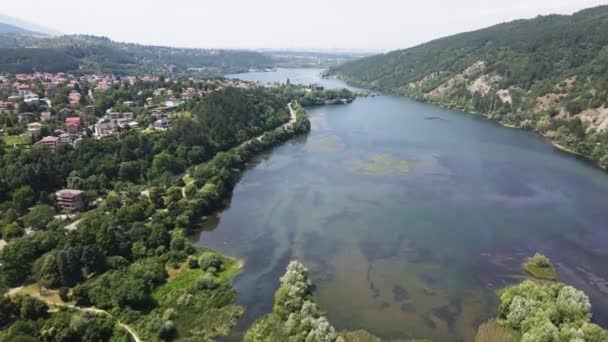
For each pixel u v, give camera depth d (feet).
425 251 280.51
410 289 238.27
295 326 198.49
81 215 317.42
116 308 212.43
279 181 431.43
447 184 407.64
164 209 344.28
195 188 371.97
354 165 477.77
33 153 376.68
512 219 327.26
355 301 227.20
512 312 200.13
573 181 414.41
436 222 323.98
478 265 262.26
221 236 309.83
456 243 290.56
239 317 215.72
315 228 319.27
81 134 487.20
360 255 277.44
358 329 204.13
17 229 279.49
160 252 272.51
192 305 224.33
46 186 350.43
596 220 324.19
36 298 218.59
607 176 431.84
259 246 293.64
